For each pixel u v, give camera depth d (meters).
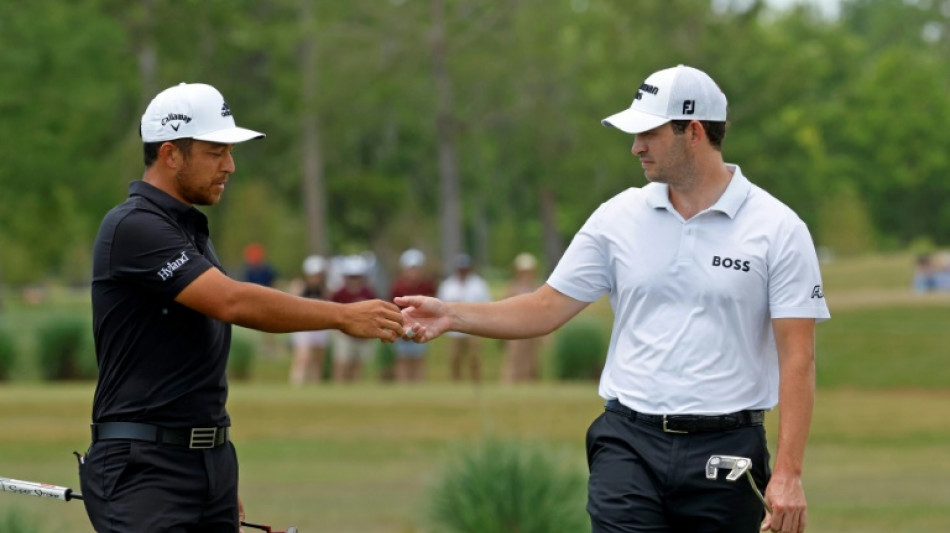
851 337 108.25
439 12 167.75
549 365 93.62
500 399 67.88
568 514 33.97
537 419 62.19
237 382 95.19
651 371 21.64
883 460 53.97
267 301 21.00
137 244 20.92
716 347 21.39
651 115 21.53
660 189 21.94
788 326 21.23
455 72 169.12
